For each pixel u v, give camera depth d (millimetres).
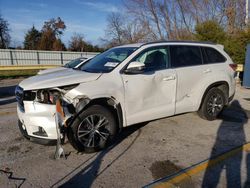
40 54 28203
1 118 6113
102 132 4176
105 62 4684
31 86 3830
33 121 3723
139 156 4027
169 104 4934
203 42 5742
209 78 5480
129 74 4371
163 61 4902
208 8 25938
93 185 3219
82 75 4102
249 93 9859
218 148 4344
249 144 4527
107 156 4023
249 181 3303
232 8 22859
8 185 3189
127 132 5074
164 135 4938
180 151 4215
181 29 28312
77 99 3852
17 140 4652
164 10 29031
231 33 20609
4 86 12688
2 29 53000
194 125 5551
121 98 4254
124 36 38906
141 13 31016
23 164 3746
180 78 5000
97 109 4008
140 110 4547
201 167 3664
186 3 27000
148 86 4551
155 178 3379
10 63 26578
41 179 3346
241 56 14430
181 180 3322
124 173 3508
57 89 3822
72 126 3863
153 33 31062
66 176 3428
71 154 4082
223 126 5512
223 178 3371
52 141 3865
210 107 5746
